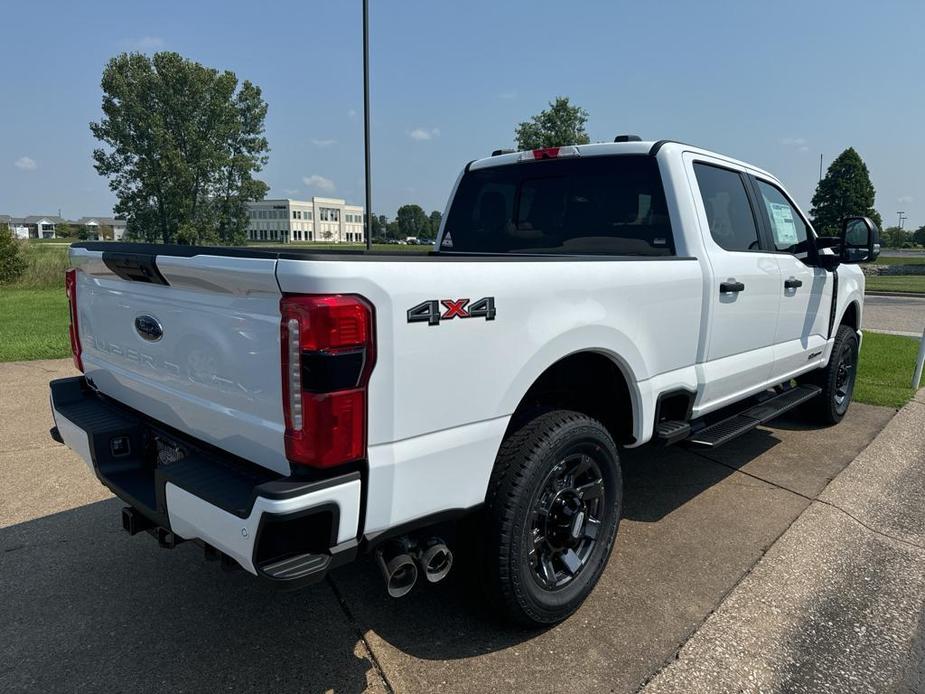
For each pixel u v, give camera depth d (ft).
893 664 8.79
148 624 9.47
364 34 37.29
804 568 11.27
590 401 11.09
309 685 8.20
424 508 7.55
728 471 16.01
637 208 12.70
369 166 38.88
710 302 11.93
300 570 6.58
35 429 18.38
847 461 16.76
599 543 10.00
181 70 181.16
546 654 8.86
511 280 8.11
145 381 9.04
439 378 7.40
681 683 8.32
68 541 11.99
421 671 8.48
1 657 8.66
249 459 7.45
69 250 10.43
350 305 6.46
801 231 16.90
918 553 11.93
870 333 42.65
